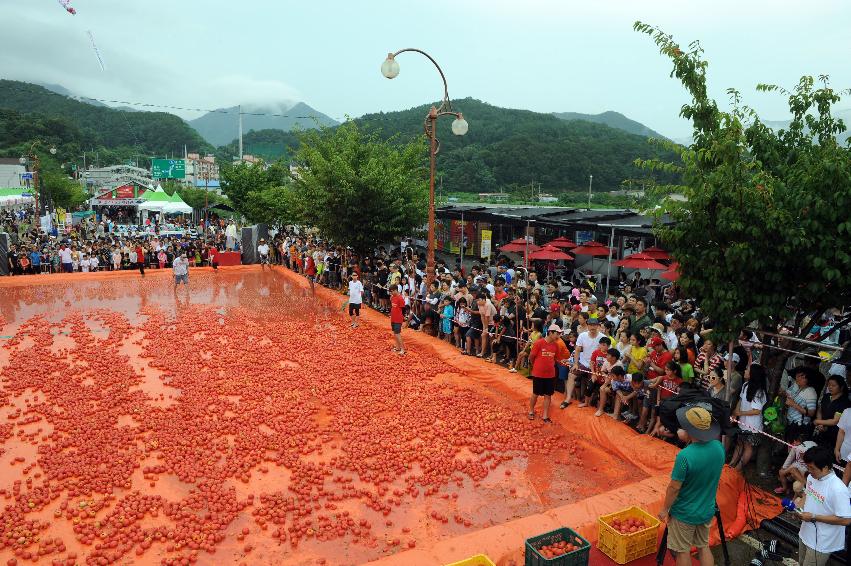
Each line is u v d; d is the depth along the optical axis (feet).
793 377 27.55
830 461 19.03
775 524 23.95
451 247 116.78
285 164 144.05
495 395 40.29
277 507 25.96
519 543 22.27
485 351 46.73
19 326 57.57
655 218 28.89
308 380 42.09
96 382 40.96
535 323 40.19
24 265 87.66
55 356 46.88
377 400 38.47
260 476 29.01
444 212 94.73
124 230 162.50
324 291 79.41
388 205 72.02
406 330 56.13
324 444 32.63
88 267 93.81
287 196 93.25
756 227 24.08
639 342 33.53
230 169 145.69
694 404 19.48
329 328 58.70
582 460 30.99
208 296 76.54
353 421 35.17
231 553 22.91
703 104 28.45
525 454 31.71
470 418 35.78
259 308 68.80
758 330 26.84
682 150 28.66
